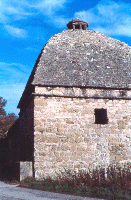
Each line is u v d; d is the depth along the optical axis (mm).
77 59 16453
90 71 15891
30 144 15133
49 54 16312
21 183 12797
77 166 14031
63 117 14453
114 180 10039
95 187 10023
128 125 15125
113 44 18297
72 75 15352
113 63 16812
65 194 9719
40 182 12289
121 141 14852
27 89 16078
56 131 14219
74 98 14797
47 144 13984
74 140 14312
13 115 41438
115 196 8750
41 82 14430
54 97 14570
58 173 13711
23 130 18516
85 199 8672
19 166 13680
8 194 9773
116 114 15109
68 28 20094
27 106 17125
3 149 25484
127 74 16312
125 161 14633
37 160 13703
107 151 14555
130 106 15391
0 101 27594
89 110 14820
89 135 14531
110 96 15172
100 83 15273
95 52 17234
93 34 18828
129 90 15523
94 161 14273
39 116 14195
